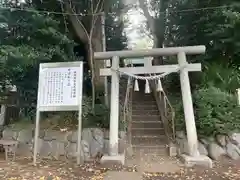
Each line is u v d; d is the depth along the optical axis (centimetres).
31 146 607
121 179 409
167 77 969
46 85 533
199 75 724
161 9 991
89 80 888
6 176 422
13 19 698
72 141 587
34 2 753
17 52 582
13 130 644
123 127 634
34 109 714
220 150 550
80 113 517
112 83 563
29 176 423
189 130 514
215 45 679
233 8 621
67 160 553
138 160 544
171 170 464
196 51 557
